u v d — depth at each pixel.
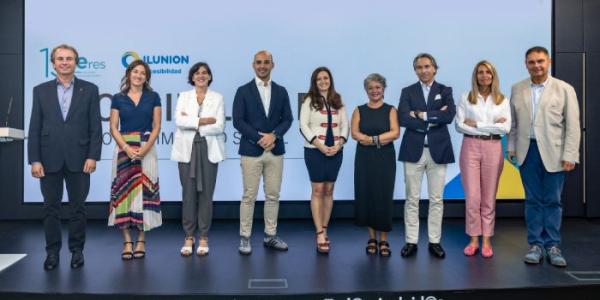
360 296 2.47
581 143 4.71
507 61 4.71
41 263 3.06
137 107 3.11
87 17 4.59
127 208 3.11
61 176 2.99
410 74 4.69
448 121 3.06
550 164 2.99
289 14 4.64
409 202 3.25
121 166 3.11
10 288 2.53
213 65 4.63
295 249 3.46
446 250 3.41
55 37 4.58
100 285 2.59
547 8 4.71
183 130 3.22
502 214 4.72
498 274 2.79
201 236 3.31
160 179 4.61
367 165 3.23
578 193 4.73
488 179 3.14
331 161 3.29
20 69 4.57
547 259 3.09
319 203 3.34
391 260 3.13
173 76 4.64
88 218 4.59
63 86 2.97
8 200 4.59
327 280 2.69
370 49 4.67
